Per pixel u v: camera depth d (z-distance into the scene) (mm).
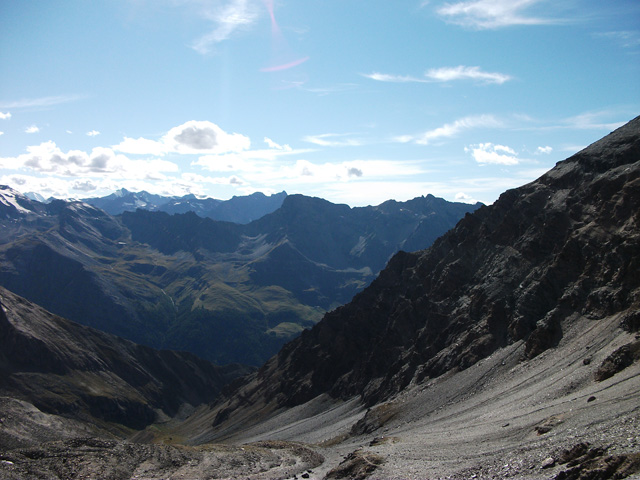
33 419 120188
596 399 72062
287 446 135500
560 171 190375
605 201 153750
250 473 100688
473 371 139375
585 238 146500
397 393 172250
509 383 117375
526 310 145500
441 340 177000
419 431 109438
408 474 67562
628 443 47875
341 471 83312
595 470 43812
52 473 80938
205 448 122188
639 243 126500
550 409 79500
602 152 176625
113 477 85812
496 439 74688
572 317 127062
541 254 166000
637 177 148375
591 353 105000
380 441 104688
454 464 66000
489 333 153000
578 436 56906
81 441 103562
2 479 72375
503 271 173000
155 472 94000
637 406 59969
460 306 183500
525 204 187375
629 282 118562
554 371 107688
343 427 172500
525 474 51812
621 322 107438
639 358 82875
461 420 105375
